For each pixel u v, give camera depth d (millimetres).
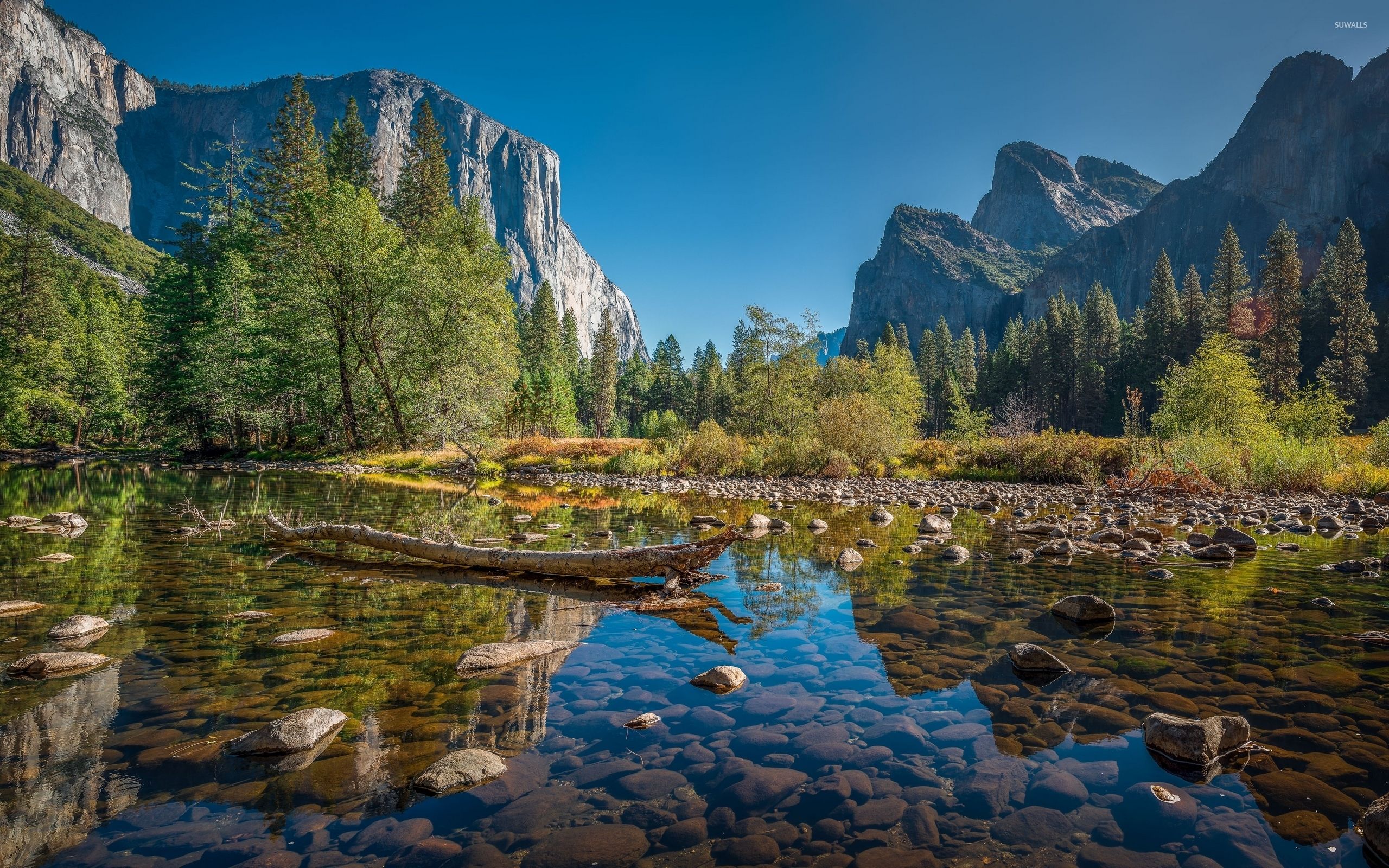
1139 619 4871
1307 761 2668
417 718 3020
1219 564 7266
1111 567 7047
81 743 2693
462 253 32438
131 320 51344
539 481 21172
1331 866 1969
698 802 2342
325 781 2443
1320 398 24453
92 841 2023
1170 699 3324
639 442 29125
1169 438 21203
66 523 8883
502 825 2174
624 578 6504
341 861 1959
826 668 3791
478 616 4863
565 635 4414
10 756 2574
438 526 9266
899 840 2107
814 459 24062
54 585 5551
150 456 32500
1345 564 6852
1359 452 20141
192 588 5594
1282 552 8195
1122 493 17156
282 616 4730
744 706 3232
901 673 3719
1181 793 2412
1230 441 21016
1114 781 2502
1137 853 2041
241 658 3789
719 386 88750
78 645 3957
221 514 10336
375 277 27031
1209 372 24844
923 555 7777
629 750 2734
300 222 34781
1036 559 7547
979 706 3234
